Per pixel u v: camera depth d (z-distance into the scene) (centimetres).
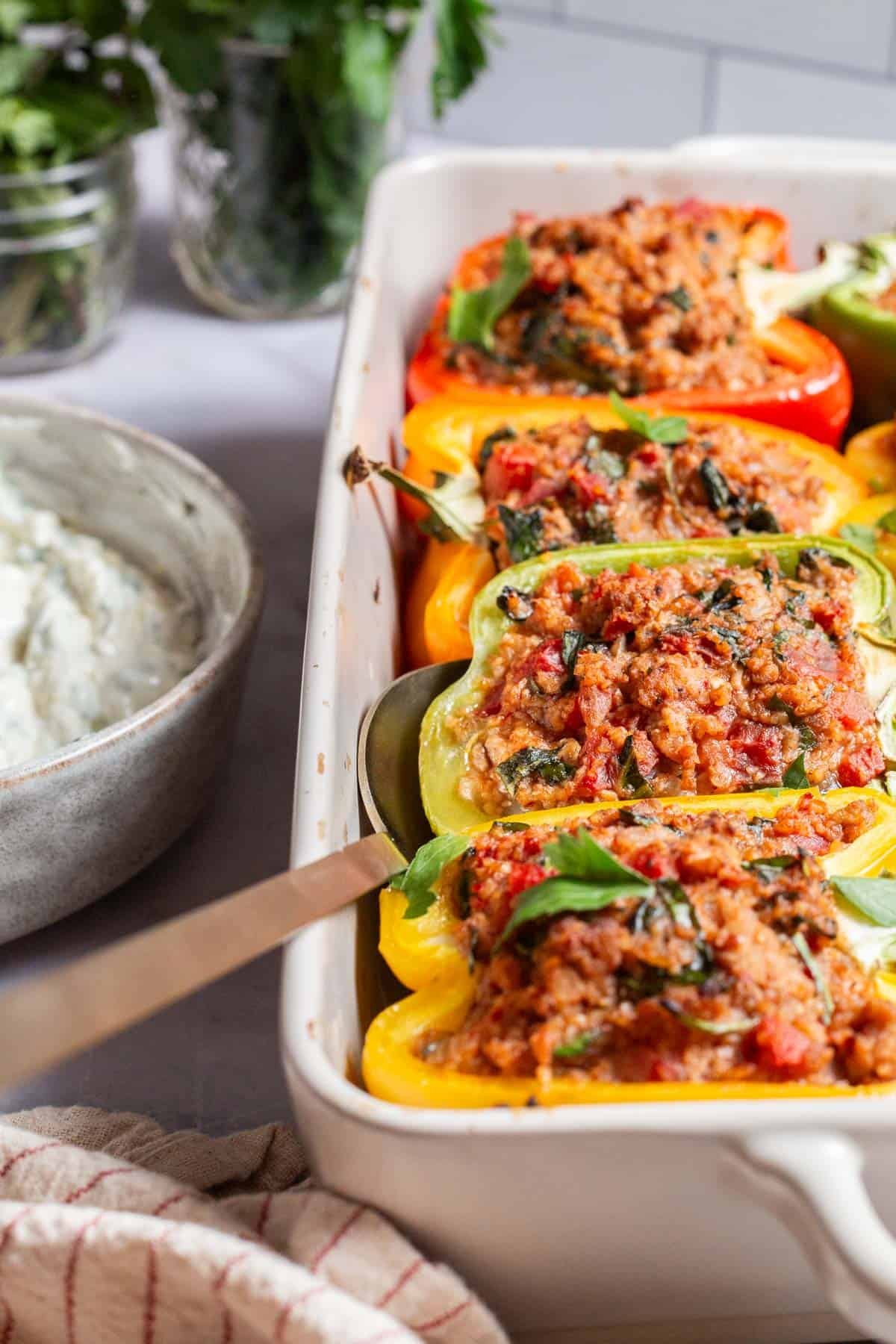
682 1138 31
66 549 51
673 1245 33
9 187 60
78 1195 35
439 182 56
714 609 41
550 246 52
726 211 55
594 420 48
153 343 67
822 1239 30
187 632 50
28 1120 38
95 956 33
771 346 52
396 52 63
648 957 33
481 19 65
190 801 44
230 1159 37
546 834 37
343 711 39
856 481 48
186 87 61
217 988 43
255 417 63
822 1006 34
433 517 46
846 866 37
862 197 56
